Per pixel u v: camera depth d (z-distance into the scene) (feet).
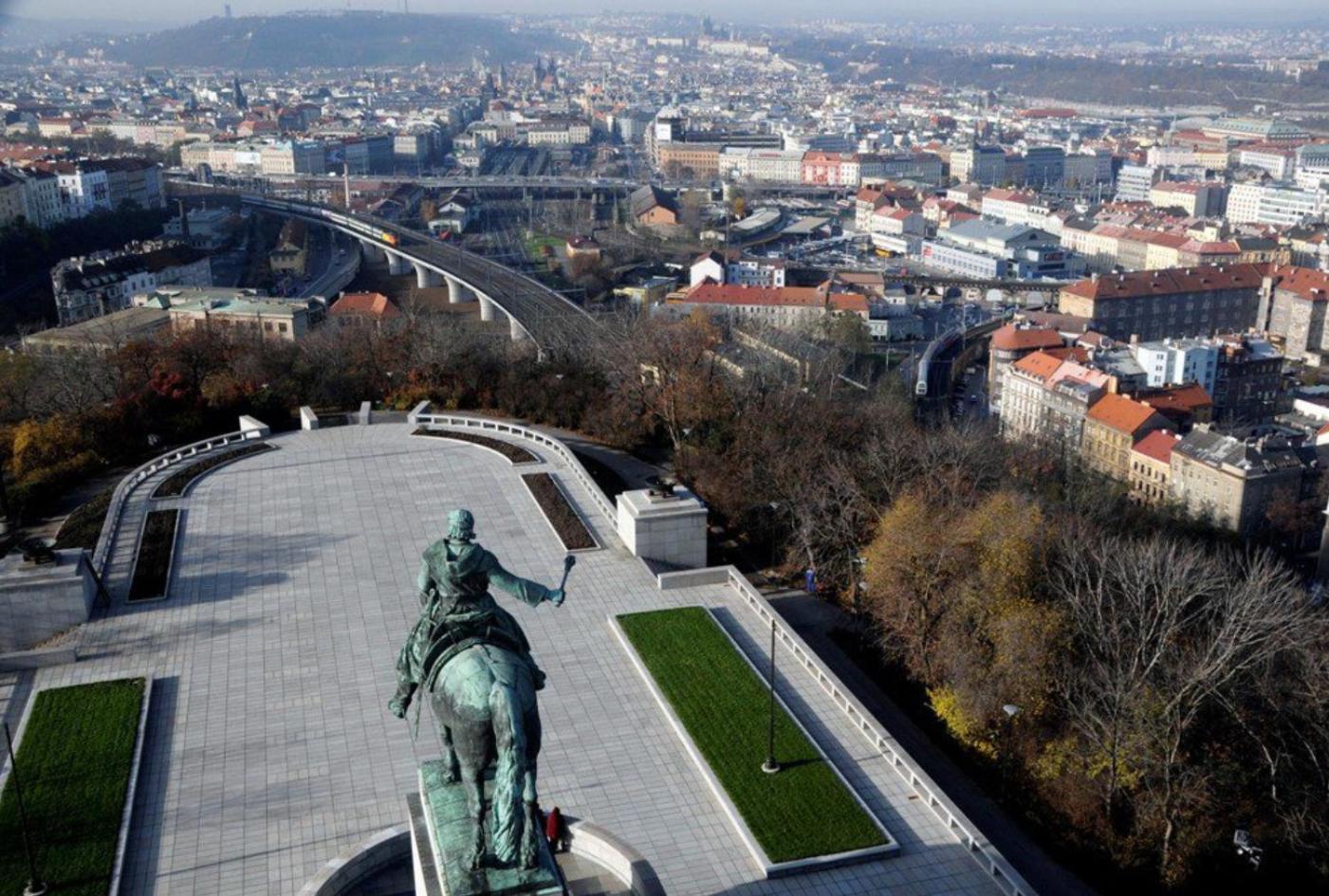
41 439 542.57
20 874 269.23
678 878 274.36
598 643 383.45
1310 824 349.20
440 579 169.17
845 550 483.51
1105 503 611.06
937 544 425.28
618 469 578.25
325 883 256.32
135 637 384.06
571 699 349.41
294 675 360.48
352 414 620.90
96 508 488.44
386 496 506.89
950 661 388.16
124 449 577.43
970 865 280.10
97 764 310.45
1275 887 338.54
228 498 503.20
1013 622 379.76
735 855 282.15
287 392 641.81
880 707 400.06
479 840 168.04
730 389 631.56
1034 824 342.23
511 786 153.58
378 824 290.56
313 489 514.27
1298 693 370.53
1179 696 352.49
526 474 532.73
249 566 436.35
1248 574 471.21
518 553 449.48
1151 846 337.93
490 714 158.71
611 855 261.44
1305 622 396.78
